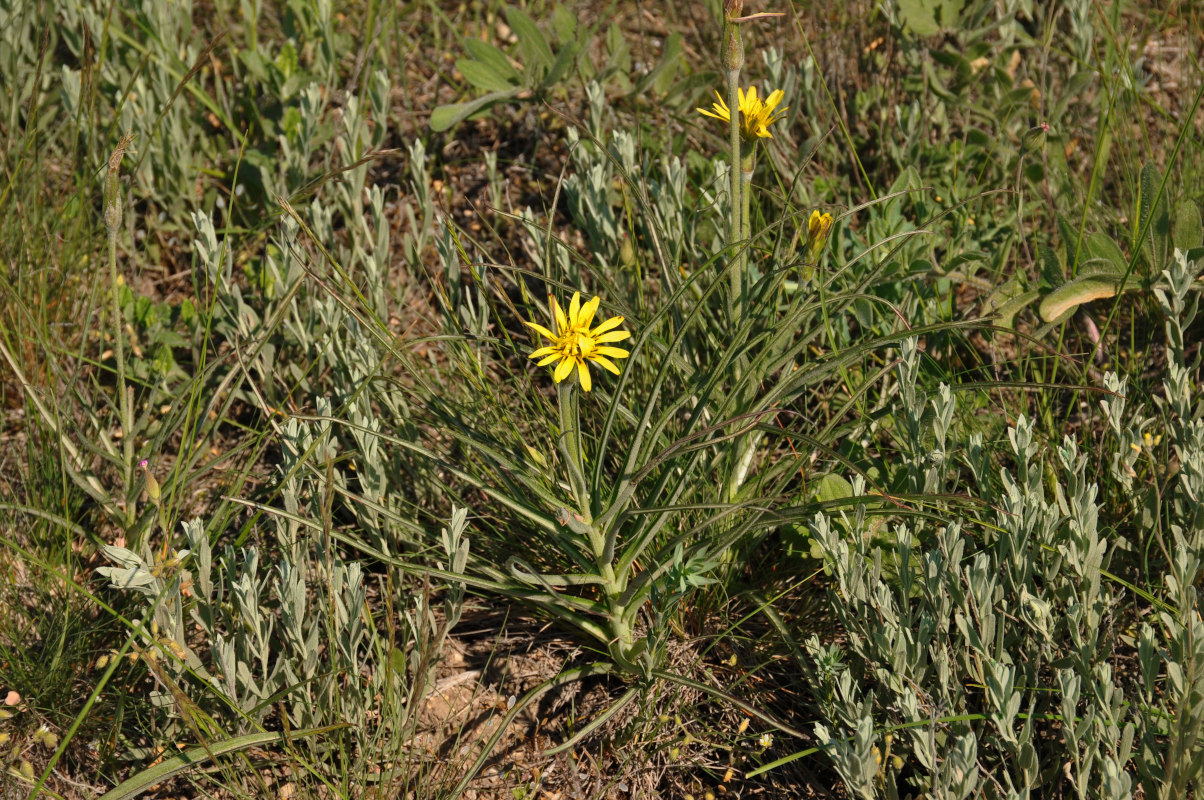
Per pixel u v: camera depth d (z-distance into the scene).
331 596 2.04
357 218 3.06
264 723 2.27
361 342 2.58
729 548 2.41
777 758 2.20
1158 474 2.38
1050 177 3.32
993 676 1.77
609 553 2.07
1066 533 2.19
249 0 4.00
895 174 3.54
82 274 3.24
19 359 2.89
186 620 2.36
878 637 1.98
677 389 2.71
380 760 2.10
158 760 2.11
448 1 4.61
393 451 2.62
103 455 2.29
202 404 2.86
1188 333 2.96
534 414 2.74
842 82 3.93
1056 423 2.83
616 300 2.54
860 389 2.33
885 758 1.95
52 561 2.52
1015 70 3.97
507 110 3.97
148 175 3.41
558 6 3.63
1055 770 1.93
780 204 3.21
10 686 2.23
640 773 2.21
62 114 3.71
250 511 2.71
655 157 3.62
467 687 2.39
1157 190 2.66
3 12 3.61
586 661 2.45
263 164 3.41
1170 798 1.78
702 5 4.45
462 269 3.40
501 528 2.63
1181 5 4.09
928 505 2.25
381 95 3.36
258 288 3.22
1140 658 1.84
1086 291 2.62
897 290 2.90
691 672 2.37
